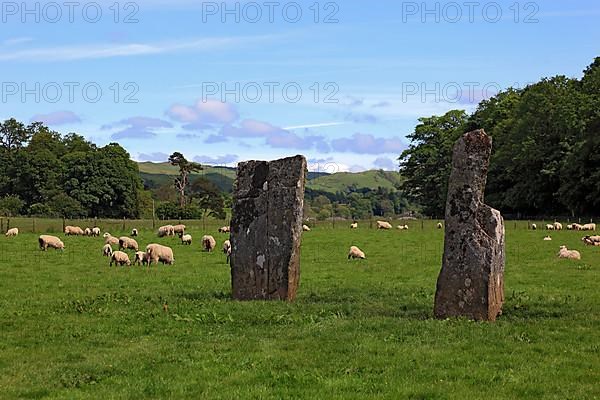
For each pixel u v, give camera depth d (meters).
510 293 24.62
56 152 144.38
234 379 12.93
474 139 19.22
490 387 12.46
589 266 34.38
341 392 12.12
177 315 19.30
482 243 18.86
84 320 18.89
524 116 105.25
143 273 32.25
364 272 33.00
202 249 47.12
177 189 141.00
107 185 125.88
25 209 120.31
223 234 63.00
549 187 103.25
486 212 19.00
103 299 22.88
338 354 14.80
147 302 22.17
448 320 18.38
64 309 20.77
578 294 24.48
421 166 131.38
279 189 22.58
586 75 108.50
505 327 17.50
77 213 119.44
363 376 13.12
